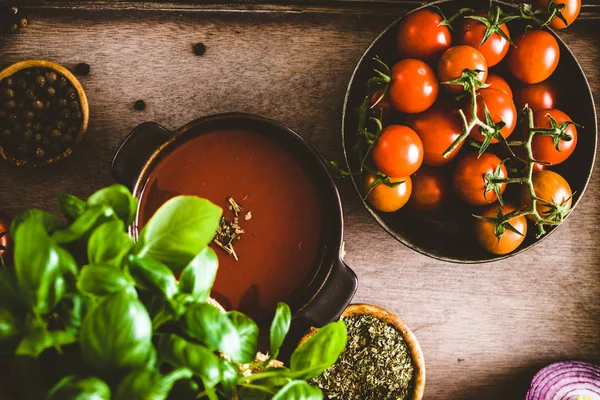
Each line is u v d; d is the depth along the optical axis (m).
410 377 0.65
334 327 0.43
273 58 0.66
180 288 0.40
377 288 0.66
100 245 0.39
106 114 0.66
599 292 0.67
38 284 0.36
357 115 0.62
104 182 0.65
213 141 0.61
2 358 0.42
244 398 0.43
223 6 0.65
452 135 0.57
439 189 0.60
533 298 0.67
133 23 0.65
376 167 0.58
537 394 0.65
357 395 0.66
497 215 0.57
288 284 0.61
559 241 0.67
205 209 0.41
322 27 0.66
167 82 0.66
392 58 0.62
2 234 0.58
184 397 0.40
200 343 0.42
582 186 0.60
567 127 0.58
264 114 0.66
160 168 0.61
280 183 0.62
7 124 0.64
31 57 0.65
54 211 0.65
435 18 0.58
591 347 0.66
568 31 0.66
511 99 0.58
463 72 0.55
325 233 0.62
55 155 0.64
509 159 0.60
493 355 0.67
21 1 0.65
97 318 0.37
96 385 0.36
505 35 0.56
